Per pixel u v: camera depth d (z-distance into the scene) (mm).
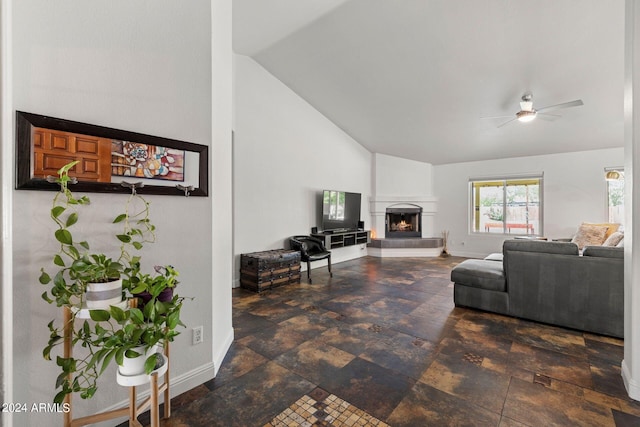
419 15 3209
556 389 1828
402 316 3072
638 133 1692
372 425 1528
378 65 4090
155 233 1691
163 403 1687
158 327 1230
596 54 3258
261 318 3010
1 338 1104
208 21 1956
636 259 1723
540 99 4137
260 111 4512
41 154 1278
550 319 2809
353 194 6113
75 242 1400
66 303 1182
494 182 6652
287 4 3123
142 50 1634
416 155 6910
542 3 2826
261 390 1825
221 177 2219
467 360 2184
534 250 2883
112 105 1516
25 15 1244
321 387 1854
